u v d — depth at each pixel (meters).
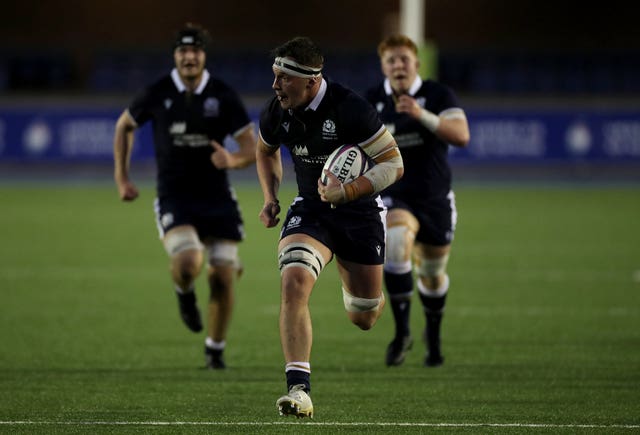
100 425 20.48
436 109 27.48
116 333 31.77
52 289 40.22
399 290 26.72
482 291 39.91
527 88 101.31
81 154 88.25
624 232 58.31
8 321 33.66
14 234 56.97
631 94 93.50
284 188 82.06
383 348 29.78
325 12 103.00
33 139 87.94
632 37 102.50
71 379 25.23
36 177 89.06
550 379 25.27
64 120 88.06
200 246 26.72
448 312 35.53
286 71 19.70
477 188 83.12
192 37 26.98
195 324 28.12
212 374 26.02
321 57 19.95
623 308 36.16
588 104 88.50
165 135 27.44
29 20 100.62
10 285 41.16
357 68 101.69
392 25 101.56
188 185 27.47
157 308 36.28
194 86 27.33
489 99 88.62
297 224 20.70
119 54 101.12
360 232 20.91
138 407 22.19
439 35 103.38
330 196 19.64
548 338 30.84
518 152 88.25
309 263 19.70
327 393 23.78
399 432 20.05
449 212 27.47
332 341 30.75
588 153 88.50
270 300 38.50
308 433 19.95
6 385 24.47
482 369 26.61
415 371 26.47
